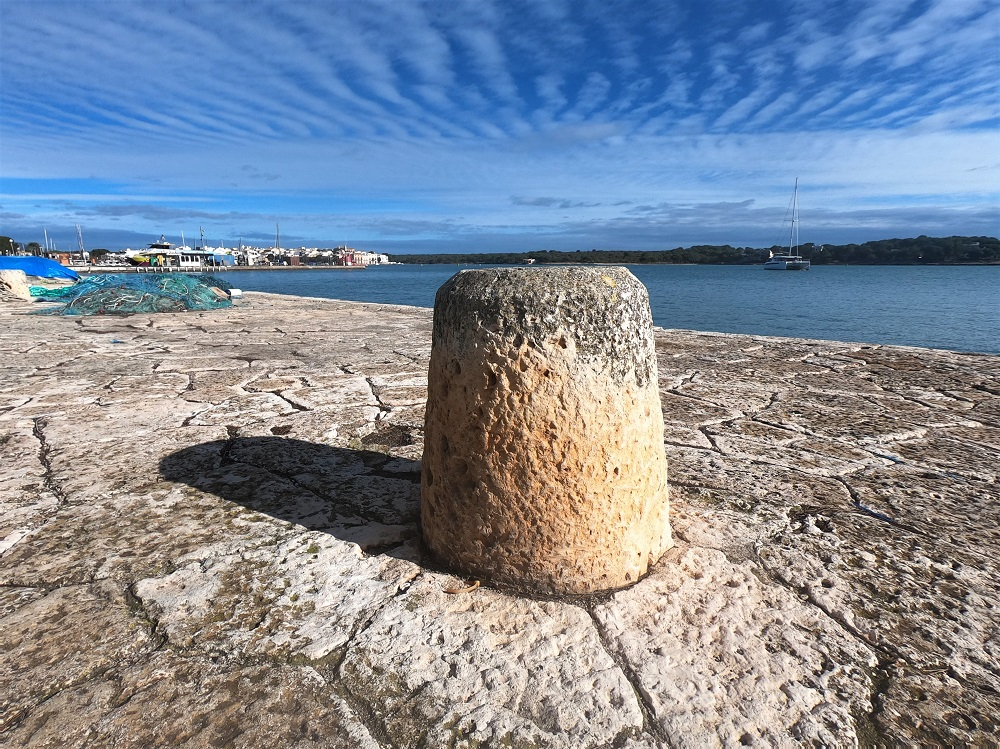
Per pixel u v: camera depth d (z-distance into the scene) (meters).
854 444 3.54
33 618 1.93
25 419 4.04
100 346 7.28
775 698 1.62
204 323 9.80
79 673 1.70
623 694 1.63
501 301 1.99
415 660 1.75
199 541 2.40
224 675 1.70
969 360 5.99
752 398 4.58
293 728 1.53
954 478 3.04
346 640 1.83
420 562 2.25
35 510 2.67
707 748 1.47
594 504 2.02
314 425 3.94
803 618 1.94
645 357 2.14
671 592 2.06
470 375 2.04
